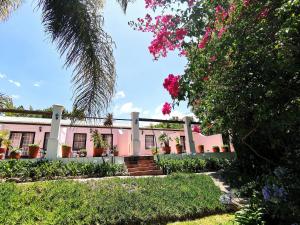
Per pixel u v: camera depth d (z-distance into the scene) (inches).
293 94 147.5
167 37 153.6
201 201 240.4
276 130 201.9
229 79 171.0
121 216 190.9
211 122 253.0
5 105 169.2
